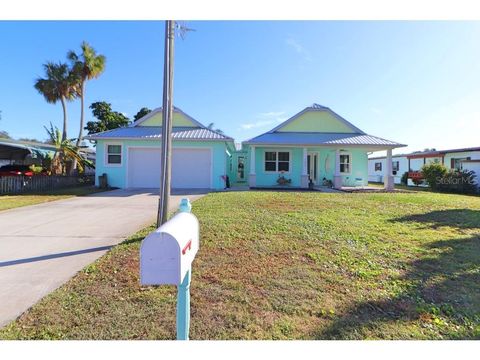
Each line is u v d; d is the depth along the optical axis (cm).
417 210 826
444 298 306
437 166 1775
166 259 157
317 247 464
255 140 1622
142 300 292
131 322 254
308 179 1608
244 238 502
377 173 2908
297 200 1001
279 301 293
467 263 403
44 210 847
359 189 1577
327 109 1809
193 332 241
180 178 1552
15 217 738
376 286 331
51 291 312
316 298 301
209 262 394
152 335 238
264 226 586
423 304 292
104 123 3206
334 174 1683
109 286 323
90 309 274
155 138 1521
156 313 268
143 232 554
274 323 256
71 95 2331
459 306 290
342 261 405
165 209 516
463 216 736
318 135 1759
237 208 803
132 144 1553
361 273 364
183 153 1554
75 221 686
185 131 1653
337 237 521
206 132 1641
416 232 567
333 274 362
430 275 362
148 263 156
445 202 1011
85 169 2173
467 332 248
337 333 243
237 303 288
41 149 1878
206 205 855
